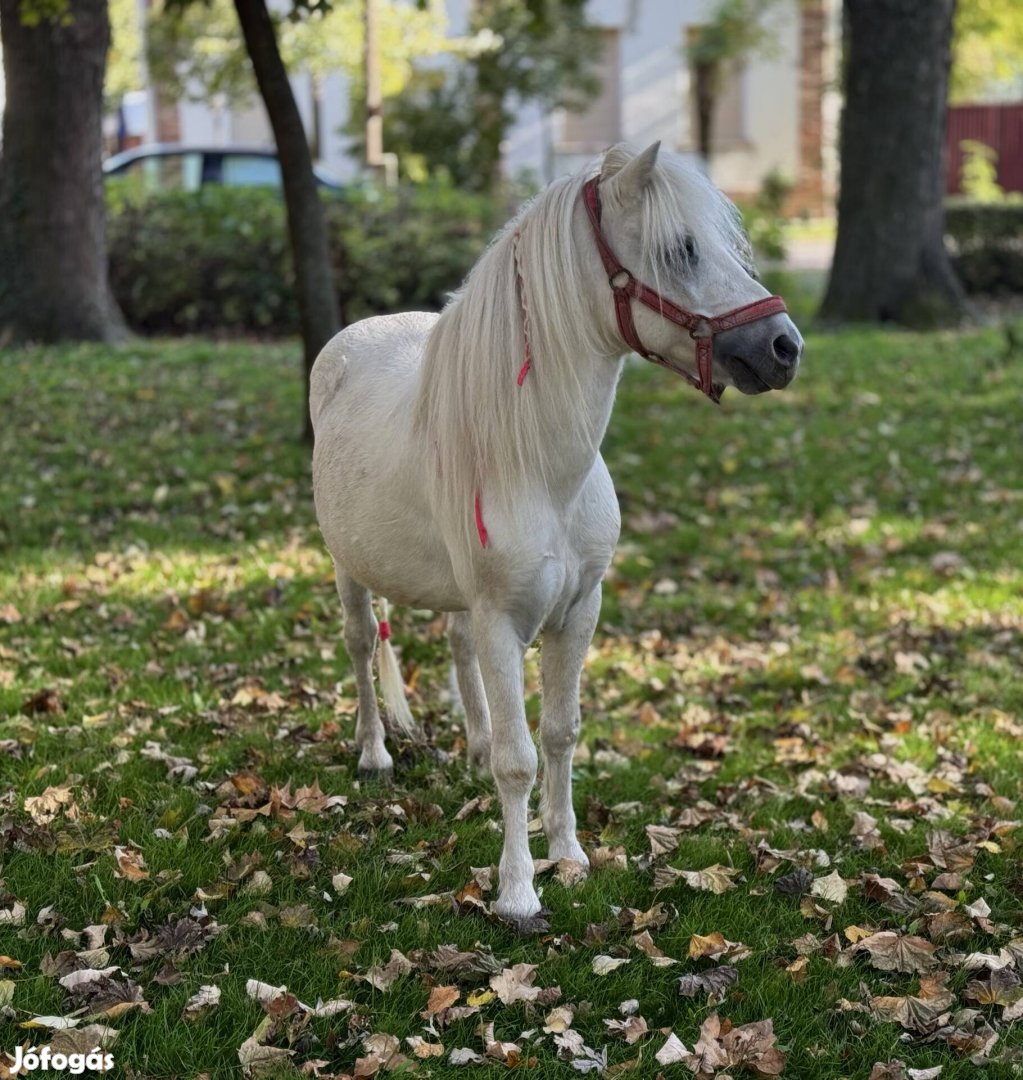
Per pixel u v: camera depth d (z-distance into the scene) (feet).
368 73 56.75
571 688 11.44
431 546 11.31
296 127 26.18
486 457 10.14
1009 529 23.56
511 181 61.05
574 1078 9.12
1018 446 28.99
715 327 9.46
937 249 44.98
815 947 10.69
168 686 16.12
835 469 27.63
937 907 11.31
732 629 19.44
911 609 19.85
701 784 14.05
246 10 25.04
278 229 44.29
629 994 10.05
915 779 13.99
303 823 12.55
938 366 36.42
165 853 11.82
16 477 25.72
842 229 45.32
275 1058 9.08
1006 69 100.48
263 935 10.68
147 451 27.53
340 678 16.72
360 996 9.98
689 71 84.99
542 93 71.51
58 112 37.22
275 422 29.99
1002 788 13.84
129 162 54.75
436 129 70.74
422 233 44.68
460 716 15.47
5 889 11.21
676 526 24.48
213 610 19.22
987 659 17.71
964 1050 9.43
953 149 89.56
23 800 12.89
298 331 45.11
